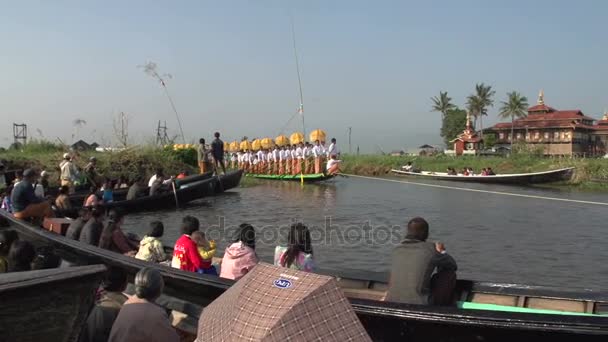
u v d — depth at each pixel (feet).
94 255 22.39
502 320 13.42
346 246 37.58
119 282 17.21
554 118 224.33
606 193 87.51
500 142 237.45
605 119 235.40
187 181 65.36
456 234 43.62
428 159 155.53
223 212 54.24
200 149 77.87
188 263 21.15
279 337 8.54
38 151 87.51
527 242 40.11
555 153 216.74
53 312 11.14
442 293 16.72
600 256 35.37
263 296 9.32
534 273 31.22
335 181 106.52
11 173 61.93
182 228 21.71
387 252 35.58
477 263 33.63
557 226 47.73
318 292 9.11
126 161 79.15
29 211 33.91
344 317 8.96
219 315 9.52
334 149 95.20
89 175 62.13
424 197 74.33
